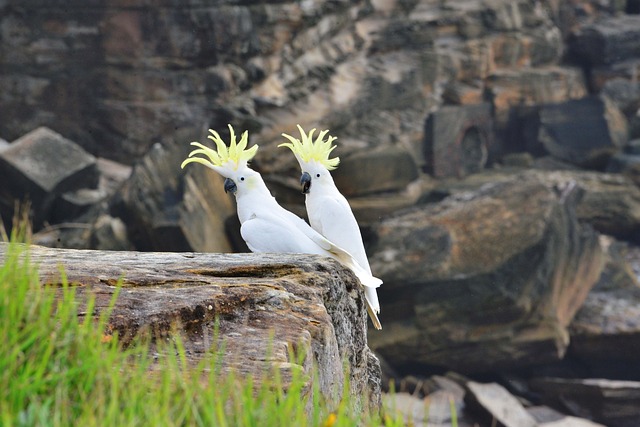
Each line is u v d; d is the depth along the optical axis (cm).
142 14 2602
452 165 3031
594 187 2903
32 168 2316
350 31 2912
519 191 2353
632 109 3438
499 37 3259
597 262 2431
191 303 373
